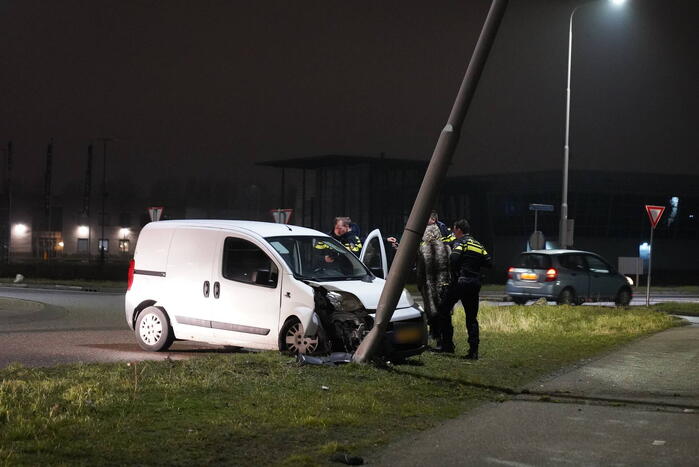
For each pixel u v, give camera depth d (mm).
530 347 12477
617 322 16703
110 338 13906
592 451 6137
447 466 5746
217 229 11711
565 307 20469
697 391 8586
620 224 75938
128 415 6914
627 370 10023
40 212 97625
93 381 8383
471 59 9273
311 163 81688
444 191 79500
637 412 7559
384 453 6090
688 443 6363
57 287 33469
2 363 10828
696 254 77875
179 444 6051
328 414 7180
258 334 10953
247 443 6191
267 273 10930
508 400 8203
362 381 8883
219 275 11461
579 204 75250
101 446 5914
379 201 78438
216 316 11406
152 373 8969
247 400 7652
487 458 5945
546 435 6645
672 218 76562
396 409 7586
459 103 9297
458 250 11188
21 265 42312
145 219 104125
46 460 5492
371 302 10469
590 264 25047
